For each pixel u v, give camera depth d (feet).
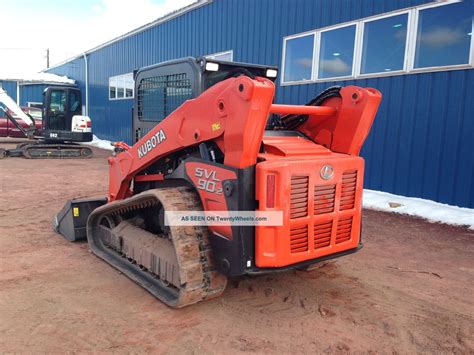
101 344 9.02
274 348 9.07
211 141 10.00
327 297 11.68
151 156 11.89
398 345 9.37
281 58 31.83
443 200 22.59
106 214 14.85
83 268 13.41
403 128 24.21
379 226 19.47
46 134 46.21
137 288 11.92
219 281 10.35
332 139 11.59
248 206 9.21
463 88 21.38
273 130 12.00
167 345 9.05
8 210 21.06
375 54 25.55
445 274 13.67
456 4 21.40
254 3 34.04
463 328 10.19
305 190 9.68
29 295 11.30
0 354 8.54
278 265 9.48
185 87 11.48
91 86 71.72
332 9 27.66
